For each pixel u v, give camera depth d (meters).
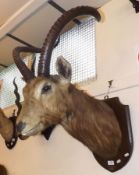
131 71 1.59
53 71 2.12
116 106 1.53
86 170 1.70
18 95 2.30
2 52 2.53
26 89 1.41
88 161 1.71
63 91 1.40
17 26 2.15
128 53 1.63
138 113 1.48
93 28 1.93
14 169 2.31
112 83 1.65
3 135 2.44
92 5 1.88
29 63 2.33
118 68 1.66
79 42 2.01
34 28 2.15
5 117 2.43
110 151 1.46
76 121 1.40
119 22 1.74
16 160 2.32
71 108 1.40
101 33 1.83
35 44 2.36
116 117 1.51
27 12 1.99
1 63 2.72
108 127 1.44
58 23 1.52
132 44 1.63
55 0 1.85
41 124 1.39
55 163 1.94
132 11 1.68
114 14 1.78
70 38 2.09
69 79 1.43
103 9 1.86
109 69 1.71
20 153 2.30
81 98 1.43
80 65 1.95
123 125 1.48
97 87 1.74
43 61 1.47
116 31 1.74
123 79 1.60
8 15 2.13
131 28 1.66
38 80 1.40
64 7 1.92
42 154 2.07
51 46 1.50
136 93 1.52
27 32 2.21
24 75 1.53
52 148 2.00
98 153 1.50
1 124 2.42
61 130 1.96
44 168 2.02
